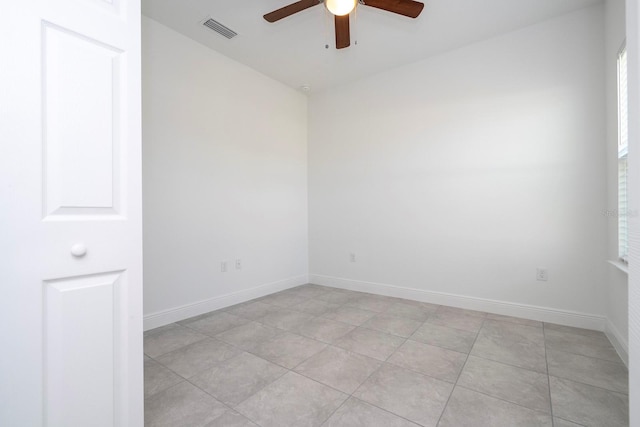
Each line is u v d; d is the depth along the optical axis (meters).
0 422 0.89
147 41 2.51
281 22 2.59
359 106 3.72
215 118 3.04
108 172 1.08
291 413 1.45
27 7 0.91
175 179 2.71
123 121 1.12
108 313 1.09
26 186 0.92
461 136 3.03
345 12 1.95
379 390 1.64
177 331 2.47
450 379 1.75
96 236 1.06
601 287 2.42
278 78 3.68
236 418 1.42
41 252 0.94
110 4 1.09
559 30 2.55
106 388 1.09
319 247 4.09
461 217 3.04
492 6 2.42
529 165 2.70
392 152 3.47
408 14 2.05
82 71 1.02
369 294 3.58
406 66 3.35
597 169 2.43
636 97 0.79
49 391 0.97
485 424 1.38
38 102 0.93
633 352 0.81
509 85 2.78
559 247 2.58
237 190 3.26
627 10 0.84
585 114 2.47
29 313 0.93
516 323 2.60
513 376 1.77
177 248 2.72
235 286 3.22
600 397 1.57
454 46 2.99
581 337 2.30
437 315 2.82
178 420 1.40
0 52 0.87
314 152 4.13
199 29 2.69
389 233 3.50
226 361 1.96
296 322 2.67
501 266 2.83
